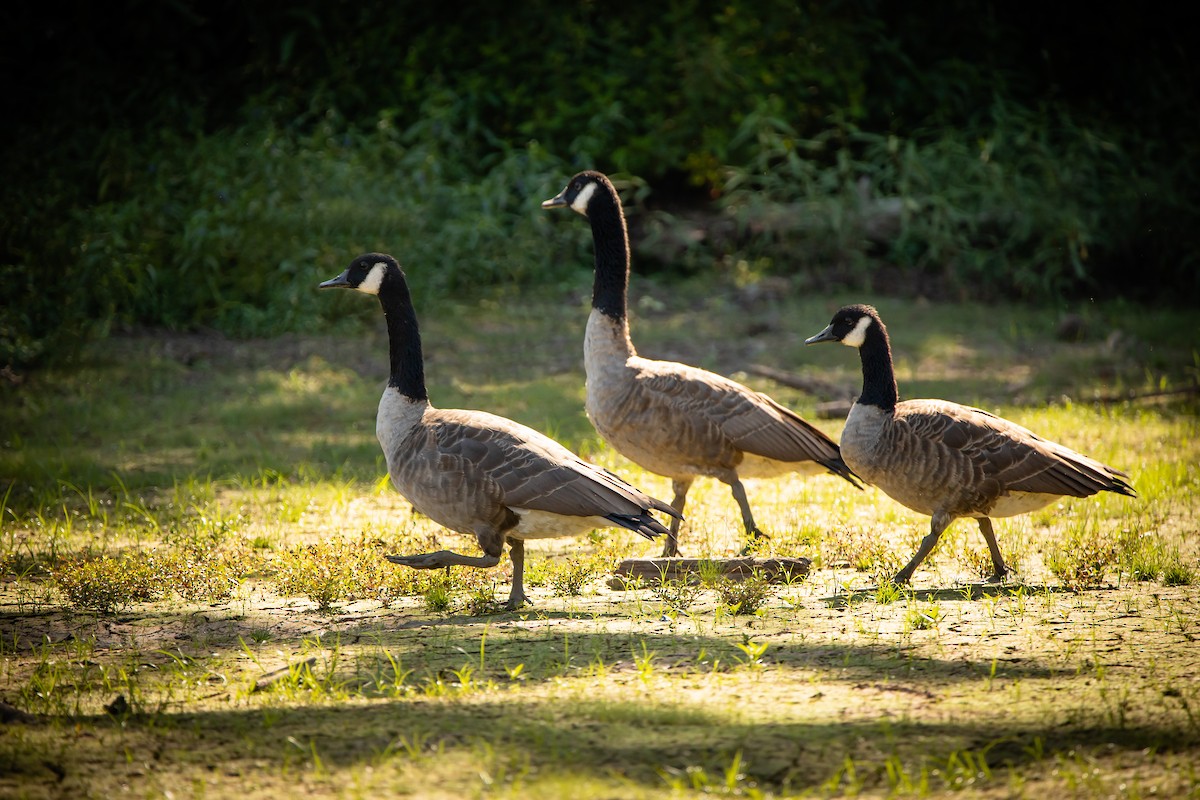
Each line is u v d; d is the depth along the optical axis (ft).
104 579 29.30
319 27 86.69
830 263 85.15
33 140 74.49
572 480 27.48
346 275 30.89
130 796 18.10
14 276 64.69
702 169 94.17
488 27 89.45
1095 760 18.70
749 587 27.68
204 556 32.24
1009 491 29.71
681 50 89.66
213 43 87.97
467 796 17.60
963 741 19.44
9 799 17.92
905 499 30.94
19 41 83.05
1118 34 96.17
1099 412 53.06
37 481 42.14
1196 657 23.48
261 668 24.14
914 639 25.05
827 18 93.04
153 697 22.62
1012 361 65.41
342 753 19.40
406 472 28.86
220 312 69.87
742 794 17.65
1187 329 71.00
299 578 29.86
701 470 34.96
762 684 22.25
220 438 49.78
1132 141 90.89
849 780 18.11
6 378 58.70
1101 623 26.07
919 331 71.31
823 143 90.63
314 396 56.34
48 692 22.67
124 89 83.76
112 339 66.33
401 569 30.73
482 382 60.70
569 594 30.01
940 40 96.02
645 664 22.88
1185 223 82.89
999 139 85.81
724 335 70.74
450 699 21.62
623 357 35.91
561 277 82.48
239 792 18.11
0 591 30.48
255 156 73.00
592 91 88.74
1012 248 84.07
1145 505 38.11
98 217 67.41
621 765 18.63
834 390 58.03
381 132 80.69
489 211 79.05
